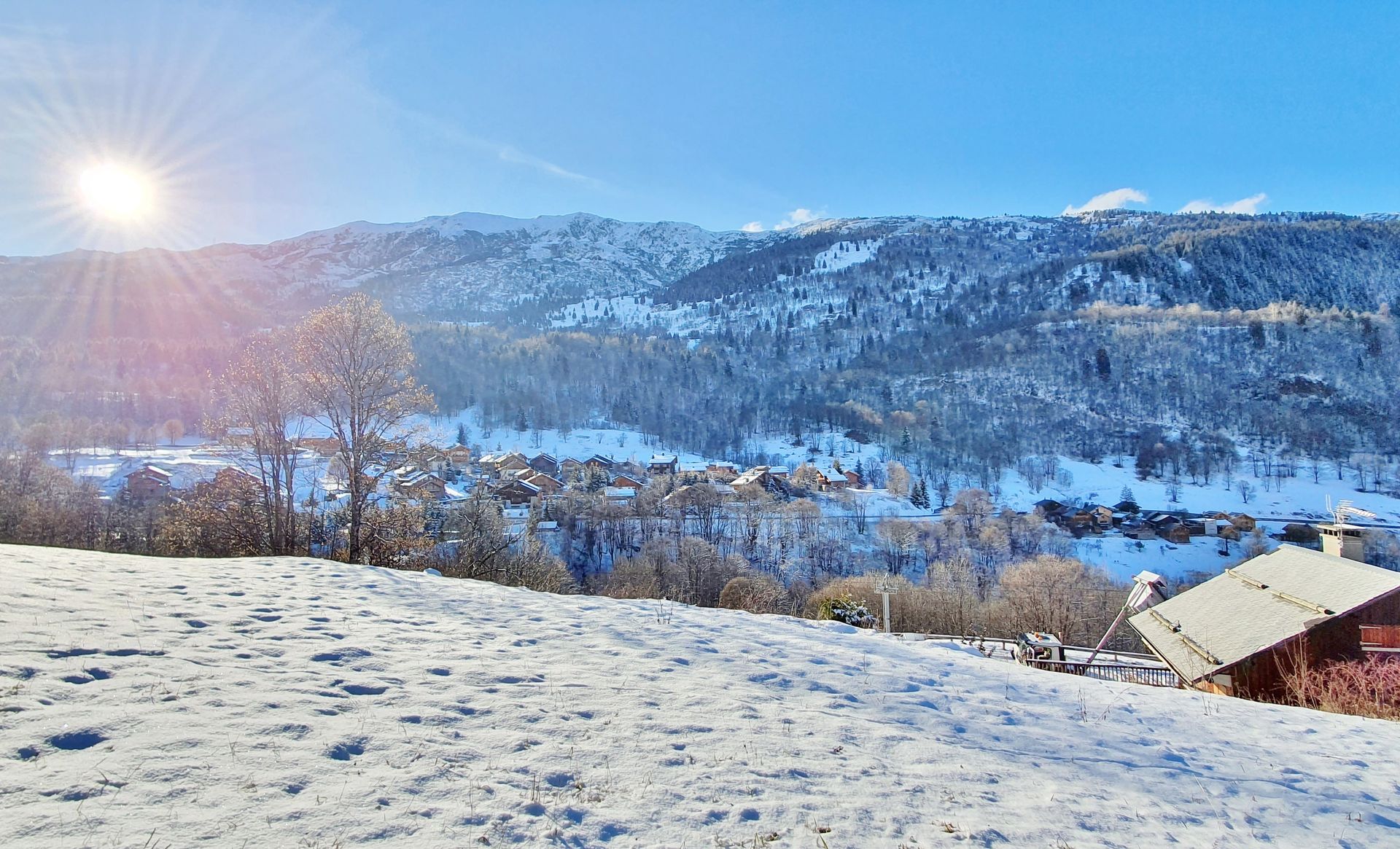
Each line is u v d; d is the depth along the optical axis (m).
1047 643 20.94
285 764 4.42
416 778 4.49
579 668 7.54
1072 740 7.27
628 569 43.31
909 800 5.18
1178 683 16.58
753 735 6.13
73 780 3.84
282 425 20.94
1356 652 14.30
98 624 6.73
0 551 10.13
